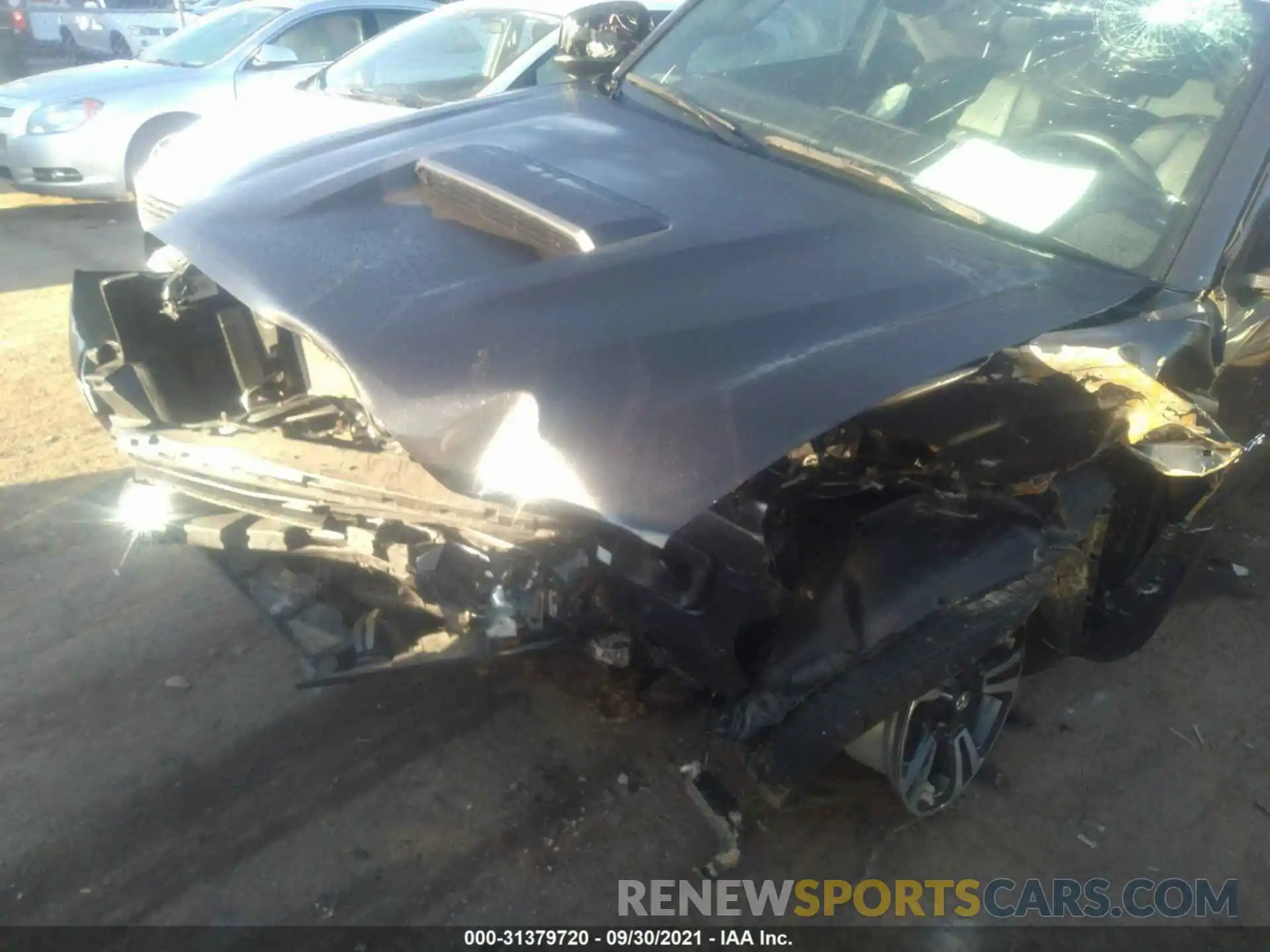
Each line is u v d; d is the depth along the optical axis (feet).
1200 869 9.05
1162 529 9.48
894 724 8.05
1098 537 9.20
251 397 9.93
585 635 7.73
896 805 9.37
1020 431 7.88
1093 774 9.98
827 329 7.29
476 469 6.62
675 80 11.29
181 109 24.53
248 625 10.96
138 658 10.41
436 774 9.32
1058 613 9.20
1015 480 8.07
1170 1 9.75
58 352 17.12
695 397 6.67
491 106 11.39
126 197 24.88
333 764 9.36
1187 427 8.11
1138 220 8.98
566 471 6.42
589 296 7.45
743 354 7.00
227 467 8.52
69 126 23.93
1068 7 9.96
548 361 6.90
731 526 7.07
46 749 9.32
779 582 7.21
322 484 8.13
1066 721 10.62
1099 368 7.69
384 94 18.43
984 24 10.21
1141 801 9.71
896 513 7.84
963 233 8.82
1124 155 9.19
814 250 8.21
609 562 7.23
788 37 11.14
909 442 7.86
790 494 7.53
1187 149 9.13
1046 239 8.89
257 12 26.12
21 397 15.48
